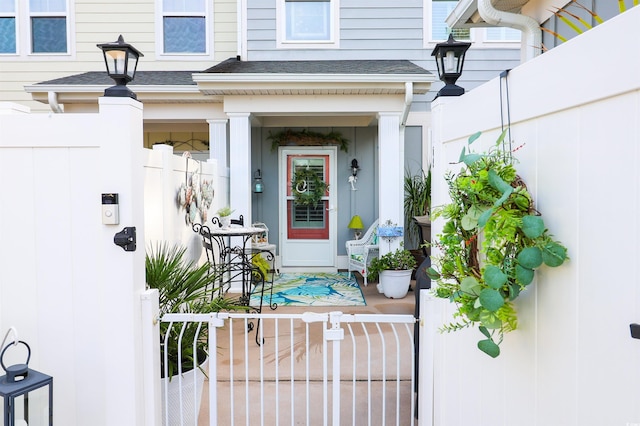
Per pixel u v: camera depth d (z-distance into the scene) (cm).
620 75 83
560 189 102
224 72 485
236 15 625
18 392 155
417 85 474
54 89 501
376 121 583
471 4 329
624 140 82
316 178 645
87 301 183
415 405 240
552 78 105
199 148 691
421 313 193
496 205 103
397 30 602
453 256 131
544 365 109
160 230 290
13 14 611
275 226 653
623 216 83
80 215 183
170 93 508
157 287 227
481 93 143
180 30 627
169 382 207
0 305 184
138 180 187
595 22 247
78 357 184
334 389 193
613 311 85
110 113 179
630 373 81
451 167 170
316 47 603
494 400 135
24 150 183
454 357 167
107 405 180
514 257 109
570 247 99
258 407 244
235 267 482
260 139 645
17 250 183
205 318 196
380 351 314
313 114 515
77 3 614
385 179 500
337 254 653
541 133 111
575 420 96
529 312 116
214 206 457
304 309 434
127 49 179
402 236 495
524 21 292
